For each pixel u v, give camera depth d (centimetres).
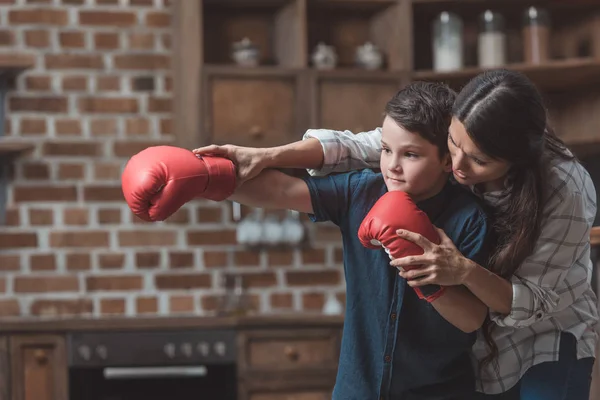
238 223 505
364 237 201
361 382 220
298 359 446
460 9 506
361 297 220
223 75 468
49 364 437
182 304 499
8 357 434
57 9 495
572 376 229
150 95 501
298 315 454
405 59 489
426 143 201
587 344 233
